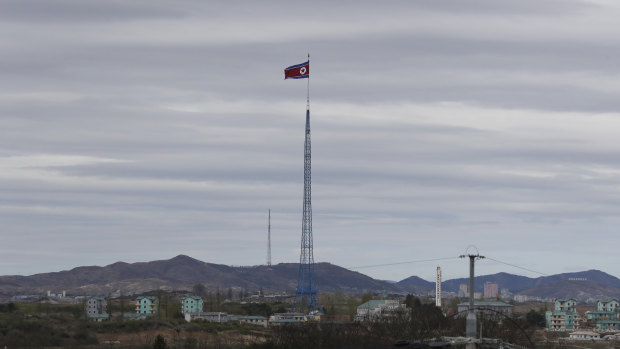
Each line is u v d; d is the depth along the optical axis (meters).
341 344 190.50
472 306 124.38
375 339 198.88
